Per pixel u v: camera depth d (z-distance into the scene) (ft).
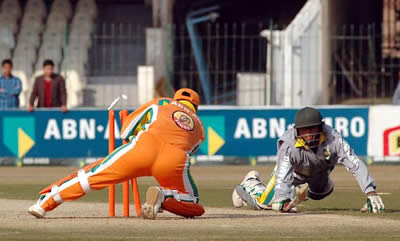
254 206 101.14
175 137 87.10
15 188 138.41
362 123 183.83
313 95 242.37
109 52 296.51
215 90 247.91
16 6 311.27
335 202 114.42
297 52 240.12
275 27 239.30
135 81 283.79
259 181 103.35
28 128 183.52
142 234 74.95
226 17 297.74
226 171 173.06
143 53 297.74
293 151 94.89
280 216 91.76
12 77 193.16
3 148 183.93
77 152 183.52
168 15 276.21
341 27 271.49
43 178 159.53
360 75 248.32
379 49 283.38
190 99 91.20
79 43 297.33
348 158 94.99
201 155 184.85
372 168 178.81
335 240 71.05
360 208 105.40
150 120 87.76
